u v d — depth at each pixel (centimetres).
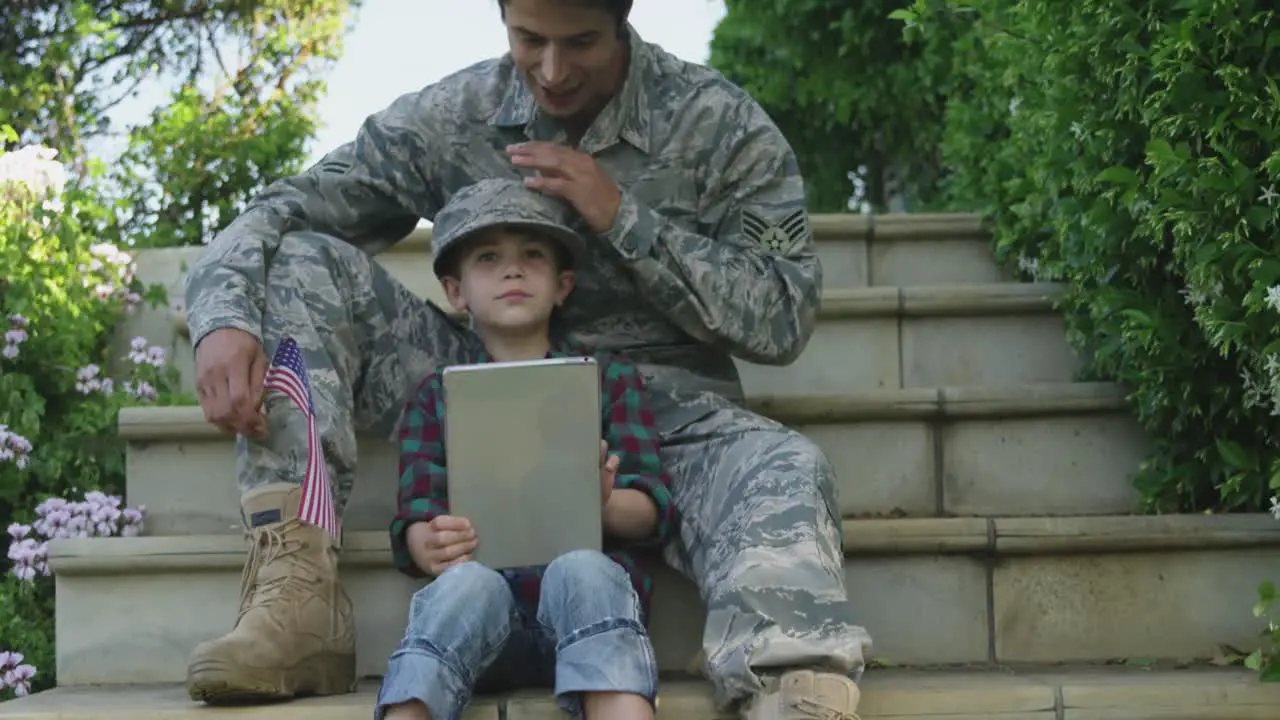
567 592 184
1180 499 262
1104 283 272
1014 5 326
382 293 232
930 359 316
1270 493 247
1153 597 238
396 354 232
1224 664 233
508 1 219
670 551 219
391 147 244
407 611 231
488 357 223
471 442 199
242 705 197
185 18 556
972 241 361
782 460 206
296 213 236
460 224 216
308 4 555
